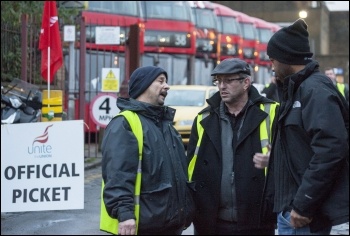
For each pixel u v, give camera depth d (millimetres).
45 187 5336
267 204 4941
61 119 13055
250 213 5223
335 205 4258
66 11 20031
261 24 40062
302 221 4301
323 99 4301
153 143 4844
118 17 22125
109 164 4719
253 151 5246
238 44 32500
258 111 5297
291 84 4469
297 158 4418
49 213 9055
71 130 5320
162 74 5051
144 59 23359
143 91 4992
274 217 5043
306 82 4434
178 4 24281
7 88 14359
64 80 18047
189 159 5434
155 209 4770
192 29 24453
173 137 5066
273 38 4637
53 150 5332
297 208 4270
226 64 5293
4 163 5355
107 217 4867
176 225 4941
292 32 4578
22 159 5352
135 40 17547
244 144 5266
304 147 4402
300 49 4562
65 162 5328
